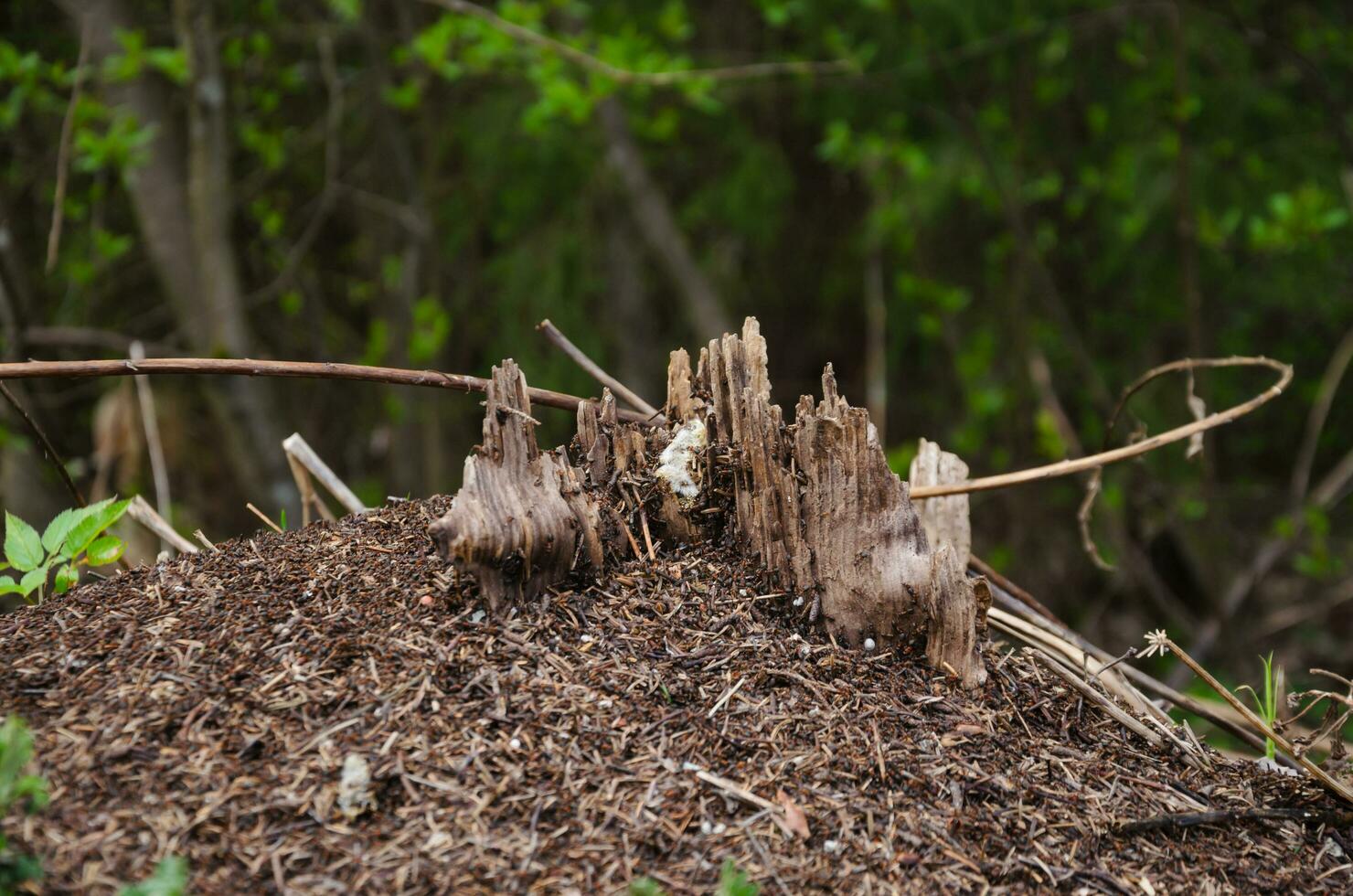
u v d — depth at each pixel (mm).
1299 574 7770
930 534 2615
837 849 1514
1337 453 8406
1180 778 1823
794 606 1927
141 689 1592
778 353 9805
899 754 1676
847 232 8969
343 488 2693
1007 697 1865
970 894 1491
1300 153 7039
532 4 5875
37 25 6125
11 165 6430
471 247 8477
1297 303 7770
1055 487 7355
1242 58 7039
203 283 5723
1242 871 1635
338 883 1379
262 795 1466
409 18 6582
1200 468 6770
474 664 1676
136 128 5168
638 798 1539
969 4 7043
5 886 1290
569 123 7652
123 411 5852
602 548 1939
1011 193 6539
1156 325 7676
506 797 1511
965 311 7898
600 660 1741
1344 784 1828
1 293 5422
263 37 5895
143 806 1431
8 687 1597
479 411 8656
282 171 7203
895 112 7484
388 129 7379
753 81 8055
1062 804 1676
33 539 2006
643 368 8680
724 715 1690
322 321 7941
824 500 1907
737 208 8273
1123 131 7254
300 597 1794
